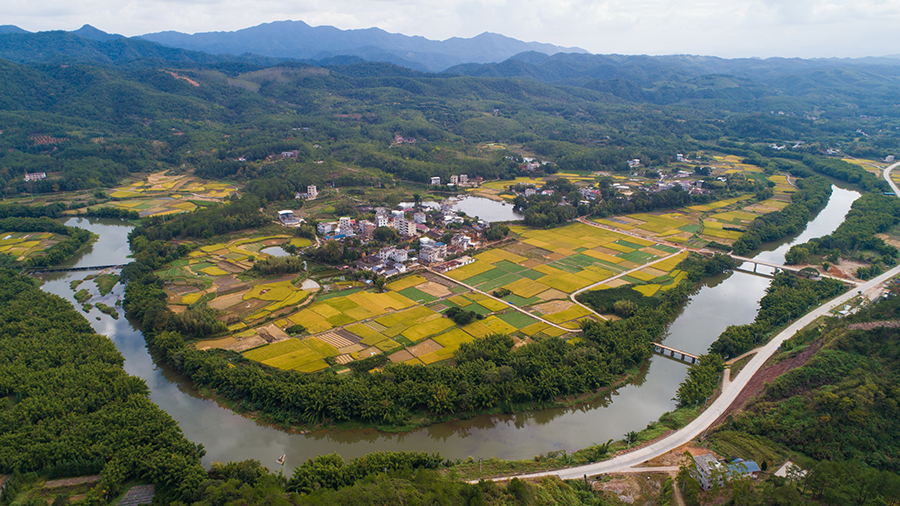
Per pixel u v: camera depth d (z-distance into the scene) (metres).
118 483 133.75
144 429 150.88
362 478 133.50
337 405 165.00
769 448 144.75
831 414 147.62
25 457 138.00
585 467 142.38
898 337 172.38
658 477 136.88
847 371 163.88
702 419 163.12
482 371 178.50
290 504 116.56
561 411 174.75
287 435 161.25
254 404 173.62
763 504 118.56
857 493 119.69
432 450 155.50
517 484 125.06
